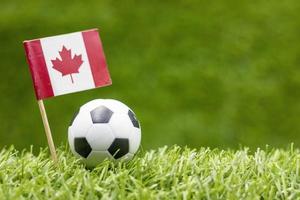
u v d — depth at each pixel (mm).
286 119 15211
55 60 7664
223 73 16000
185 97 15477
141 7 17641
